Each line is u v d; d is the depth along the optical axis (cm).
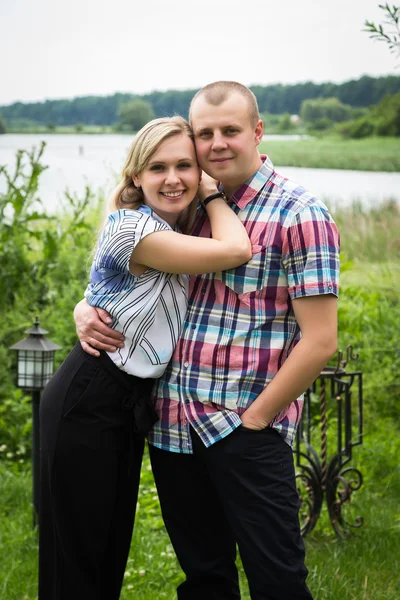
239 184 254
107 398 257
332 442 489
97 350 259
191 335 252
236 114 244
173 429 258
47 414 264
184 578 342
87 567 267
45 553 271
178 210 254
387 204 917
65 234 638
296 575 240
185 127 253
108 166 736
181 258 242
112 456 260
